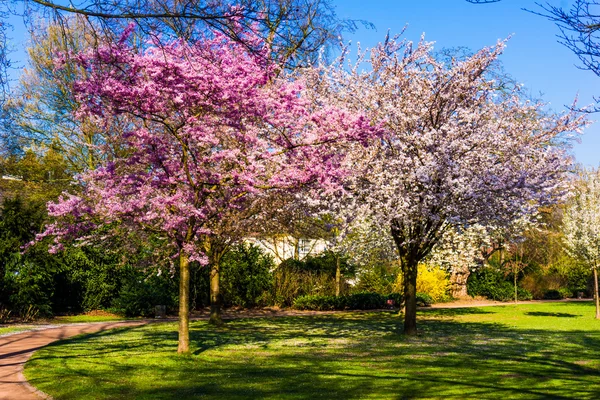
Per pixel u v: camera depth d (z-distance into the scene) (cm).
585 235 2284
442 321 2164
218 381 890
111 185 1086
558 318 2317
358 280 2923
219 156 1041
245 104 1033
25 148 2831
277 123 1080
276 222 1552
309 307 2700
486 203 1379
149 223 1157
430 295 3256
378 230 1973
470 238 2078
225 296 2609
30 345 1316
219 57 1006
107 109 1002
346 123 1049
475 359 1138
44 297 1959
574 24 568
